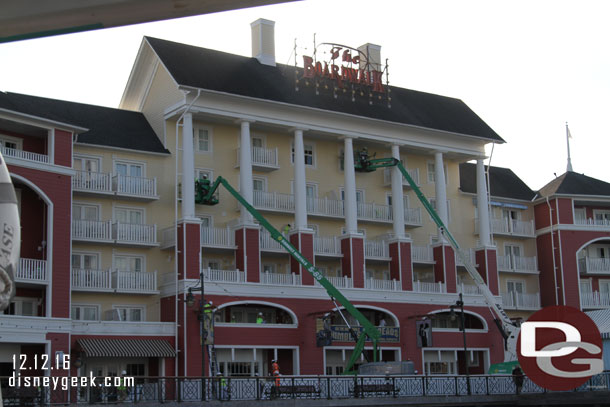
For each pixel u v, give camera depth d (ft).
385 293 162.30
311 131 162.09
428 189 185.06
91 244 141.38
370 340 158.20
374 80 174.19
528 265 197.16
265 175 162.61
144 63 160.25
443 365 170.09
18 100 134.72
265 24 171.94
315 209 164.55
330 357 159.43
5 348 121.29
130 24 15.31
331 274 166.20
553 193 197.06
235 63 163.22
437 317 177.17
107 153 146.51
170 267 148.46
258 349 150.51
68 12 15.24
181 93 150.10
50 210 126.41
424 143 175.63
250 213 151.23
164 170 152.05
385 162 169.17
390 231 177.27
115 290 139.33
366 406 113.09
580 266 197.67
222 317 149.89
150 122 158.51
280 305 150.20
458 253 165.27
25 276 121.90
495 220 194.90
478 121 189.06
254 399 105.40
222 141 158.51
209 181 150.20
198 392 103.24
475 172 203.62
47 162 127.44
